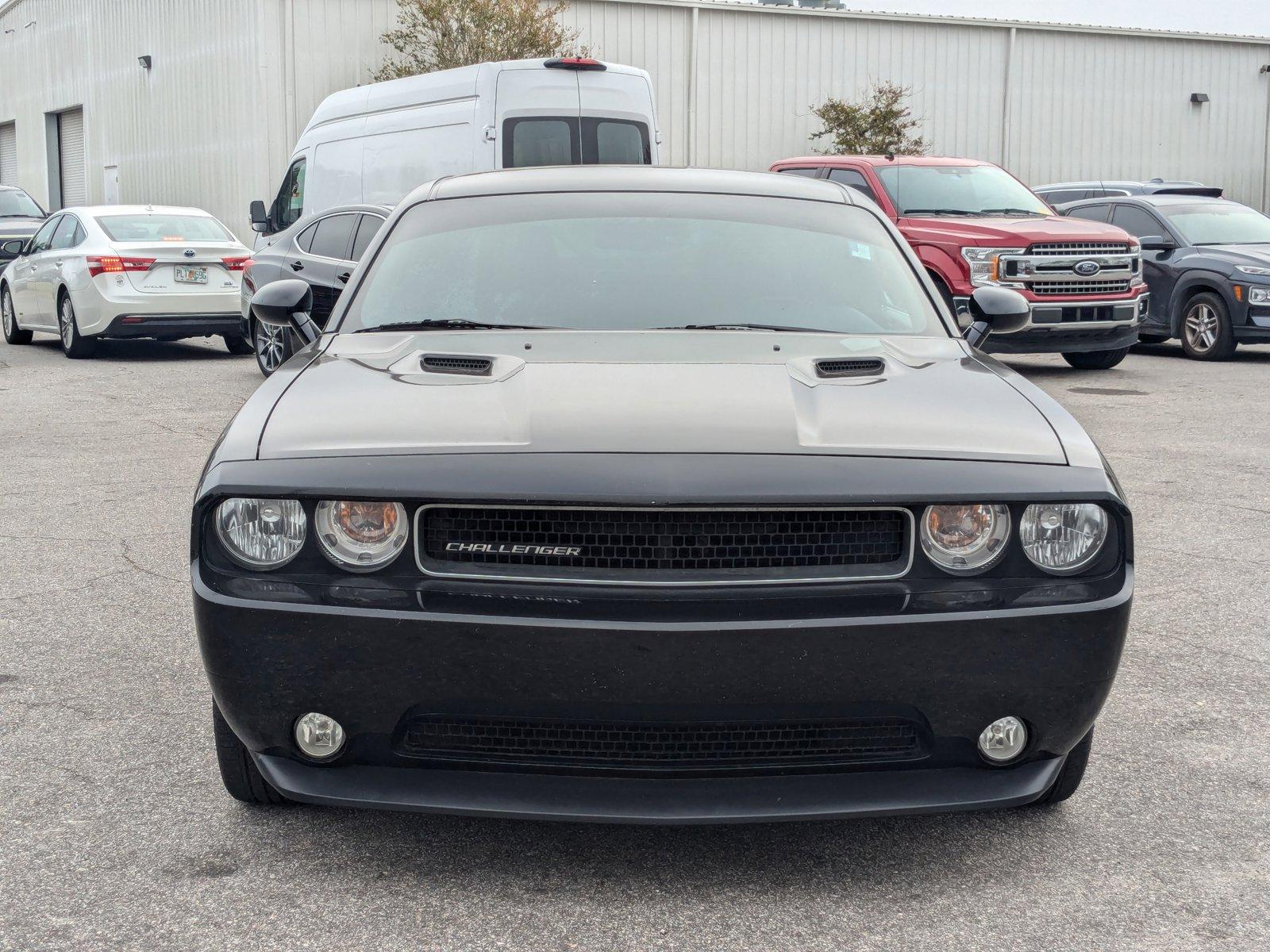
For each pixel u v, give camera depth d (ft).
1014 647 8.43
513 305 11.94
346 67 74.95
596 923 8.47
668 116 83.56
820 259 12.77
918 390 10.03
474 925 8.44
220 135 79.61
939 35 90.27
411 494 8.34
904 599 8.39
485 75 36.91
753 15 84.79
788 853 9.58
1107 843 9.76
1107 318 38.19
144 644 14.39
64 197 114.11
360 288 12.61
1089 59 95.09
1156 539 19.63
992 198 41.04
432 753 8.67
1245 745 11.71
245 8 74.49
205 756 11.30
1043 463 8.88
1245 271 44.39
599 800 8.46
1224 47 99.45
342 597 8.43
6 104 123.65
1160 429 30.14
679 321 11.74
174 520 20.57
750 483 8.34
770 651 8.20
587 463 8.50
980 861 9.46
